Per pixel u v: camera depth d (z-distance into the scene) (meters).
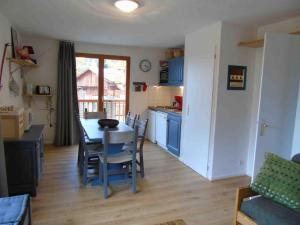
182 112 4.29
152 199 2.88
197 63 3.80
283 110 2.88
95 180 3.29
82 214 2.51
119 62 5.50
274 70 2.77
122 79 5.58
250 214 1.95
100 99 5.43
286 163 2.04
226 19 3.14
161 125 5.16
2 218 1.65
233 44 3.35
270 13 2.87
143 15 3.04
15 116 2.79
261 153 2.88
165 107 5.46
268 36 2.71
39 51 4.82
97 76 5.37
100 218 2.44
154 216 2.51
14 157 2.72
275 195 1.96
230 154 3.58
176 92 5.82
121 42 5.00
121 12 2.95
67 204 2.70
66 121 5.04
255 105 3.56
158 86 5.86
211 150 3.49
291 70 2.84
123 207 2.67
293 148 2.92
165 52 5.75
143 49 5.61
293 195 1.86
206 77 3.57
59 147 4.97
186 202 2.83
